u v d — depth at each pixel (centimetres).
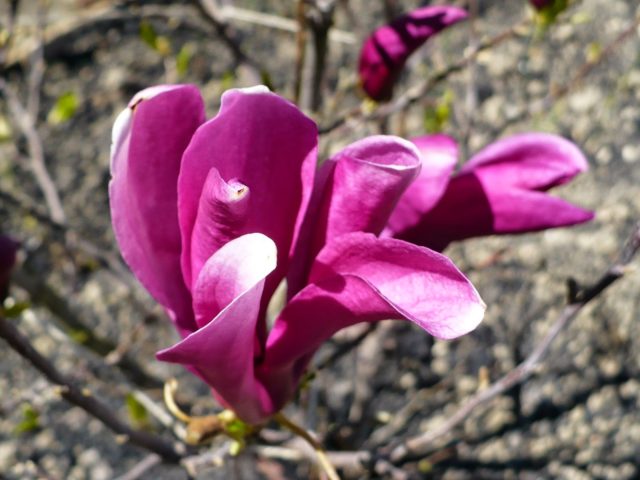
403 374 86
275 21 64
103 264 79
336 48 94
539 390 85
